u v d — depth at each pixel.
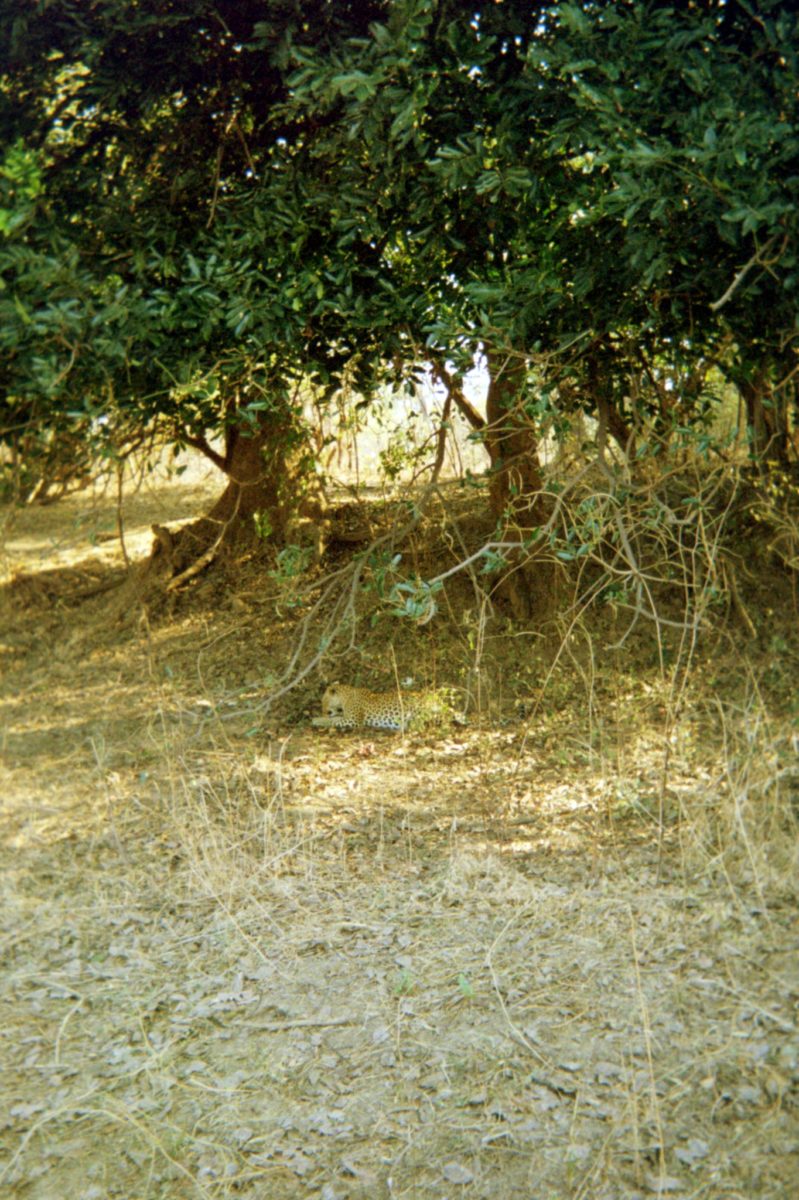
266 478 10.47
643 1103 3.76
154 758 7.40
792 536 6.79
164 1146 3.79
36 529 9.05
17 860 5.84
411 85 4.78
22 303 4.56
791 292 4.77
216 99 5.96
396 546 9.93
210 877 5.53
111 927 5.23
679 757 6.61
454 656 8.99
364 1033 4.34
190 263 5.09
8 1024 4.46
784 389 5.73
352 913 5.27
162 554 11.15
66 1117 3.93
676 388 6.30
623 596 6.23
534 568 9.07
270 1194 3.56
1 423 5.04
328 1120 3.87
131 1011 4.55
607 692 7.97
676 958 4.60
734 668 7.72
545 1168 3.56
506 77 5.14
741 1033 4.05
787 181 4.18
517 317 5.34
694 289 5.26
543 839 5.97
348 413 9.08
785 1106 3.67
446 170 4.91
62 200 5.51
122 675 9.48
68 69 5.66
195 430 6.53
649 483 6.26
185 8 5.38
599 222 5.20
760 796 5.39
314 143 5.65
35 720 8.43
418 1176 3.59
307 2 5.21
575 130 4.68
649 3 4.42
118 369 5.32
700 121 4.27
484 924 5.07
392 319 5.62
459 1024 4.34
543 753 7.31
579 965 4.64
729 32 4.81
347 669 9.14
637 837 5.84
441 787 6.94
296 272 5.45
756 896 4.94
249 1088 4.07
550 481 6.44
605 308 5.56
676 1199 3.36
